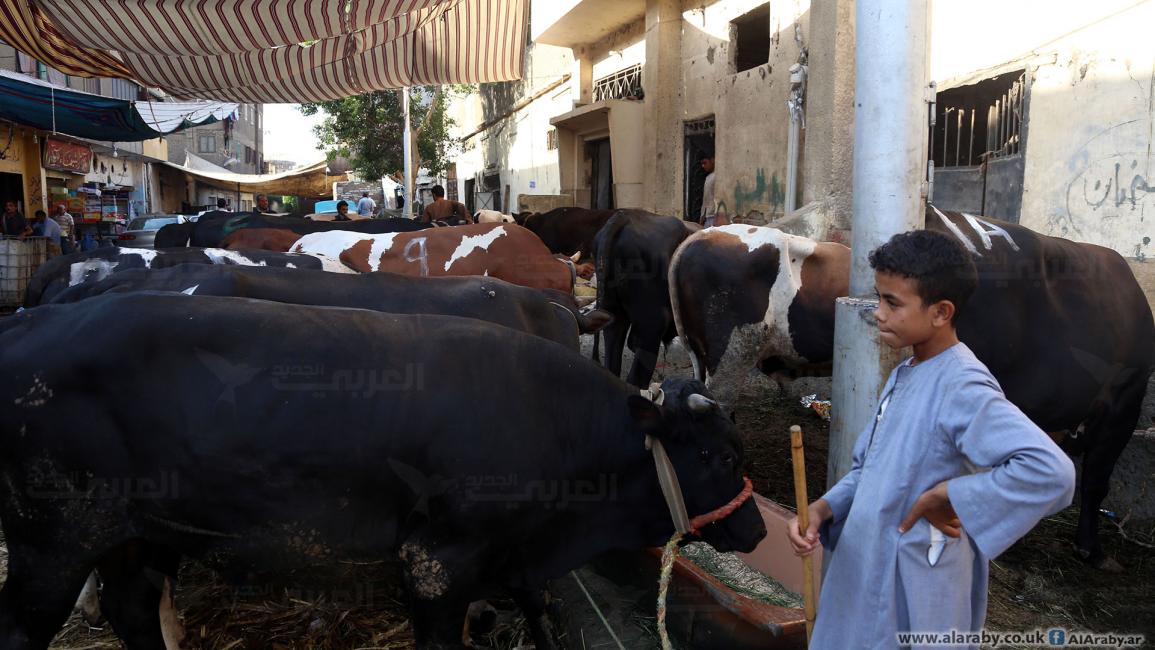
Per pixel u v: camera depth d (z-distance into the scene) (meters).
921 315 1.88
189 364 2.43
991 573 4.00
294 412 2.43
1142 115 4.95
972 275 1.88
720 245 4.46
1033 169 5.86
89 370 2.39
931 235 1.89
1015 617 3.60
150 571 2.85
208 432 2.40
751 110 9.11
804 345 4.44
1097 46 5.27
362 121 21.09
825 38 6.37
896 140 2.72
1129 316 4.22
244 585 2.70
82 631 3.38
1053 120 5.66
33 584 2.49
